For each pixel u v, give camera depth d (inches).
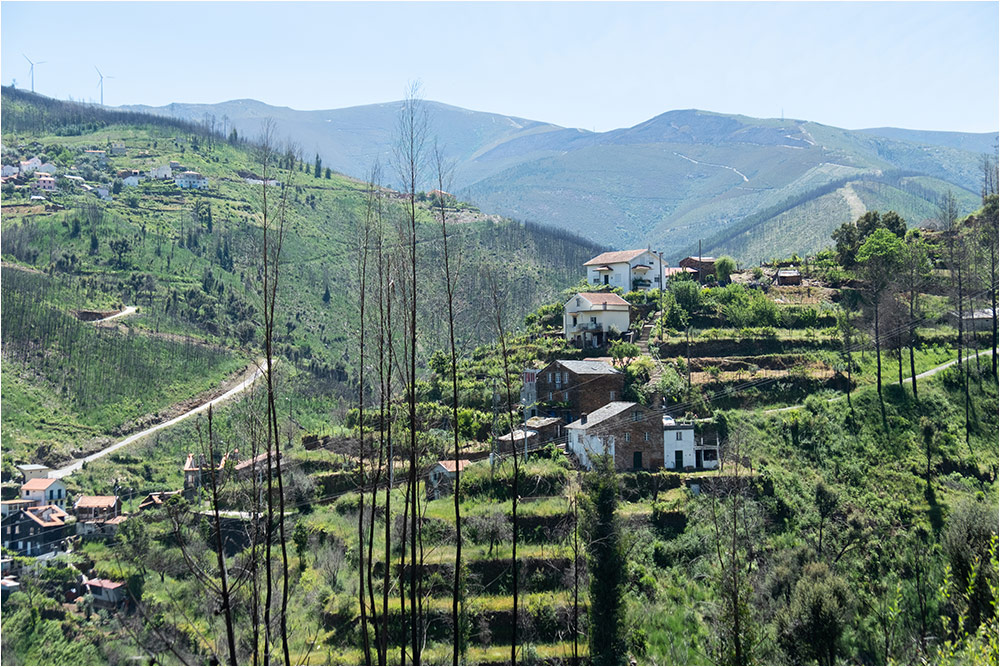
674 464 3161.9
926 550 2561.5
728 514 2704.2
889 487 2987.2
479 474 2923.2
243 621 2076.8
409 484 1531.7
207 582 1385.3
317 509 2847.0
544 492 2881.4
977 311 4242.1
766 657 2028.8
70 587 2605.8
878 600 2346.2
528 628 2239.2
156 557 2507.4
